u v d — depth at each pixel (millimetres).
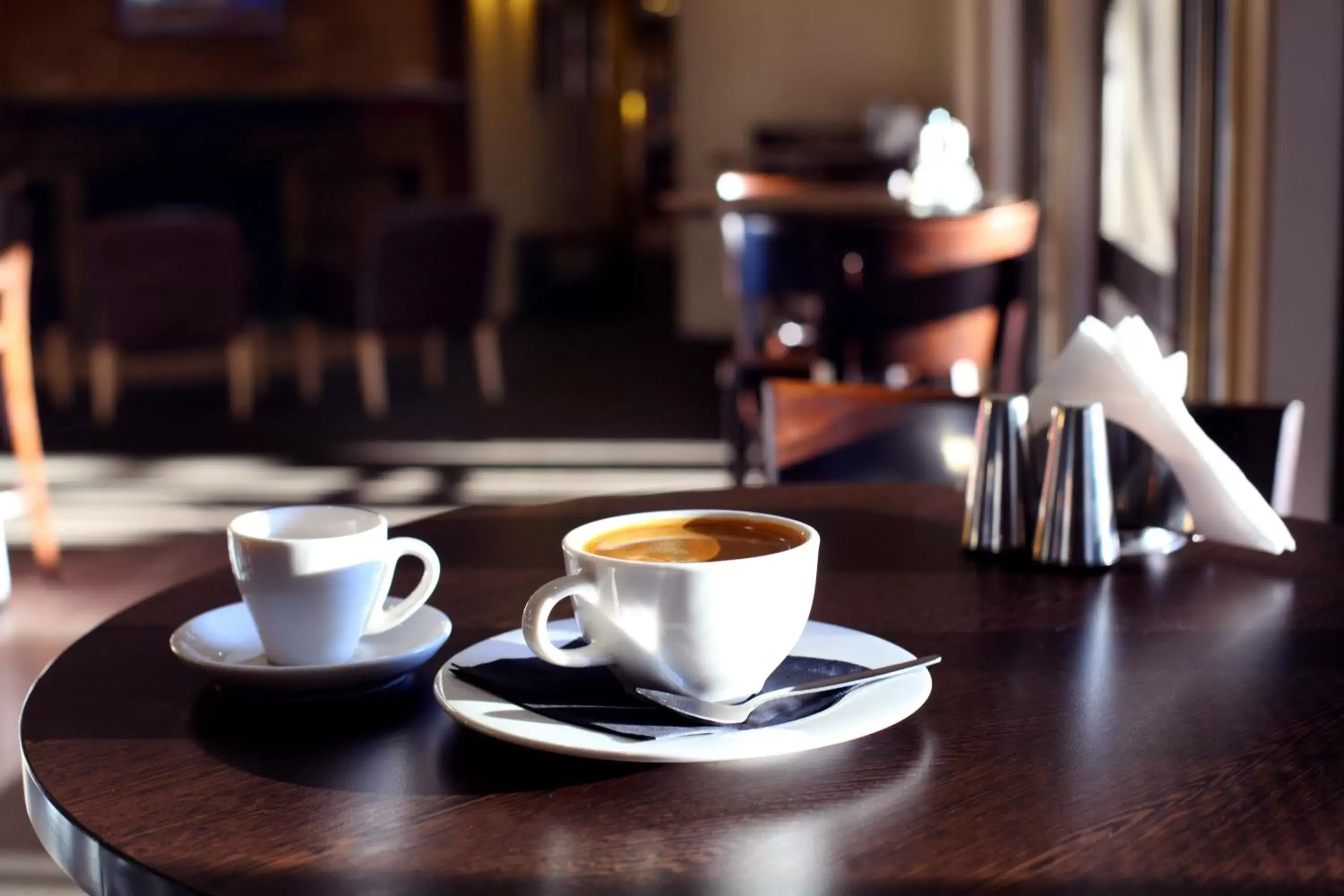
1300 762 672
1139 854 579
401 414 6000
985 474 1062
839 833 603
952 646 859
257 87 8266
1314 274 2230
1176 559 1062
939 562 1059
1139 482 1066
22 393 3557
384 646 827
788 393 1623
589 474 4746
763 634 698
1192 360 2832
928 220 2854
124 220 5652
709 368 7113
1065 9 4074
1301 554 1074
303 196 8039
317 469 4902
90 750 705
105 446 5371
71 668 834
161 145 7906
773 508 1238
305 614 771
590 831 607
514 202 9281
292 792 652
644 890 553
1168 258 3082
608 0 10891
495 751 701
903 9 7410
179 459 5117
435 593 981
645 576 678
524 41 9367
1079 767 670
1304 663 821
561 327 8844
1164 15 3117
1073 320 4191
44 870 1959
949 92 7230
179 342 5848
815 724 681
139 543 3893
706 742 658
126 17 8172
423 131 8062
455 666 761
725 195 4555
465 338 8258
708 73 7730
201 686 802
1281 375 2266
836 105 7566
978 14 5965
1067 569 1025
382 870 572
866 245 2900
